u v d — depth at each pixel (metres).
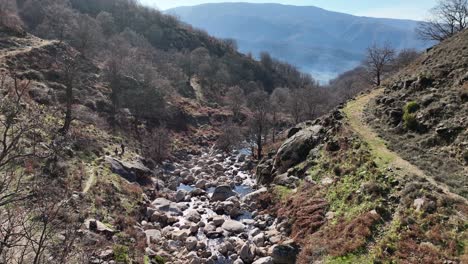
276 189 39.62
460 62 40.19
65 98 57.72
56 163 31.61
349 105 50.47
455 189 25.92
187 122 91.50
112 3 173.75
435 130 33.91
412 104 38.75
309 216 30.78
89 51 88.62
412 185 26.39
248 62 190.12
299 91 105.75
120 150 51.16
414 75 44.81
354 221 25.97
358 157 33.84
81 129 49.34
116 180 37.78
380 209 25.83
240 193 47.03
